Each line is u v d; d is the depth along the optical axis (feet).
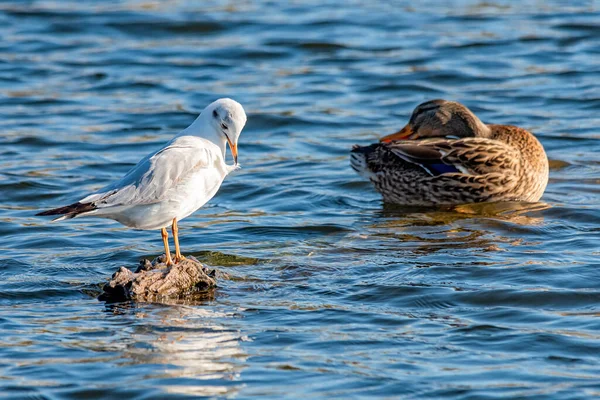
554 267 38.70
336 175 57.06
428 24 96.32
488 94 75.10
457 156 50.85
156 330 32.60
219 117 37.22
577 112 70.03
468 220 47.91
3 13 97.35
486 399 27.04
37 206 51.24
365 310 34.55
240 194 53.21
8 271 39.50
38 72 81.46
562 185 54.29
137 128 67.67
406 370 29.07
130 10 99.81
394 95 76.13
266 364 29.60
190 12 99.76
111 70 82.53
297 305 35.19
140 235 45.29
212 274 38.40
